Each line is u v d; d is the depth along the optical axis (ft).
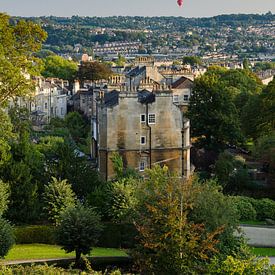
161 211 183.42
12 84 282.77
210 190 213.66
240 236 228.22
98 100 389.19
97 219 237.86
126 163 359.25
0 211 255.70
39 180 293.43
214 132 415.85
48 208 273.33
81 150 466.70
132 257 206.80
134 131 359.05
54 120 594.24
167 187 194.49
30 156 295.69
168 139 362.12
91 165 355.36
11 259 235.20
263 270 158.20
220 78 624.59
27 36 290.97
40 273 163.84
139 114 358.64
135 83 542.98
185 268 176.96
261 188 355.77
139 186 239.30
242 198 312.71
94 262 235.20
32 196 279.69
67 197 273.13
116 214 269.03
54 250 257.34
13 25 297.12
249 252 206.59
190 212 201.98
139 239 207.82
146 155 360.48
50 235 271.08
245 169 367.45
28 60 296.30
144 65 576.61
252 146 424.87
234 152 421.18
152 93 362.74
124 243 260.83
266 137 377.71
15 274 164.14
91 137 439.22
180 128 362.74
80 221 232.12
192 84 525.75
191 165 404.16
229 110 420.36
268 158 362.12
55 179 276.21
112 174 355.15
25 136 299.99
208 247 180.75
